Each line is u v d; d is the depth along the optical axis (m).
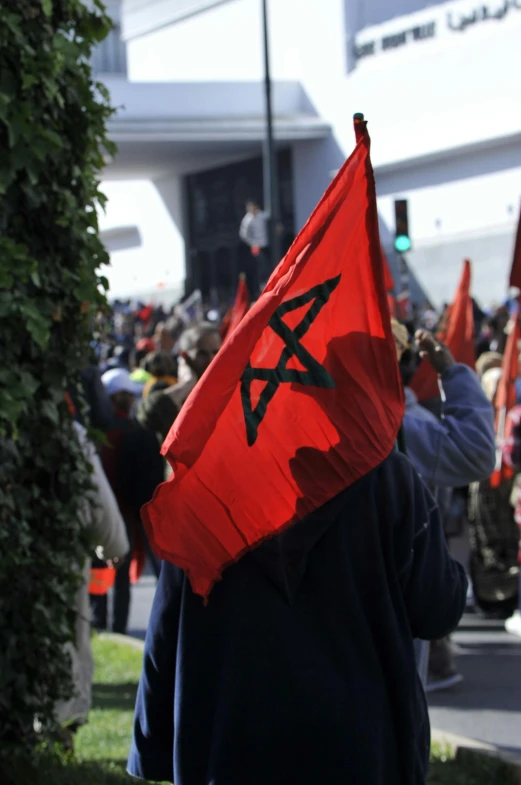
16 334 4.68
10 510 4.70
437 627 2.92
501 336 14.55
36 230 4.81
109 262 5.18
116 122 41.75
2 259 4.52
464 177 38.06
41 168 4.69
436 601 2.88
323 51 43.50
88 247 5.02
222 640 2.81
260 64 47.31
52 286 4.84
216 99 43.75
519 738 6.45
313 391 2.84
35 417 4.82
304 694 2.72
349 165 2.86
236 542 2.81
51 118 4.82
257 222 37.72
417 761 2.80
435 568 2.87
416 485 2.88
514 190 36.47
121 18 57.00
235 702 2.76
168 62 53.50
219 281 49.09
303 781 2.71
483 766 5.34
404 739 2.78
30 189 4.70
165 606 2.92
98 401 8.05
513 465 8.57
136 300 53.75
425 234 39.34
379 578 2.79
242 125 42.59
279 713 2.73
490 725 6.72
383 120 40.78
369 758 2.71
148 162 47.16
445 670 7.54
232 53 49.06
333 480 2.81
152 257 53.16
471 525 9.70
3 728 4.80
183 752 2.82
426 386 6.04
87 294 4.97
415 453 4.27
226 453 2.79
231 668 2.78
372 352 2.91
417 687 2.82
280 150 45.69
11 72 4.58
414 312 31.27
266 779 2.72
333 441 2.83
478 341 15.04
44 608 4.87
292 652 2.75
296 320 2.85
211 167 48.84
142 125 41.97
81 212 4.99
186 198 50.41
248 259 47.41
